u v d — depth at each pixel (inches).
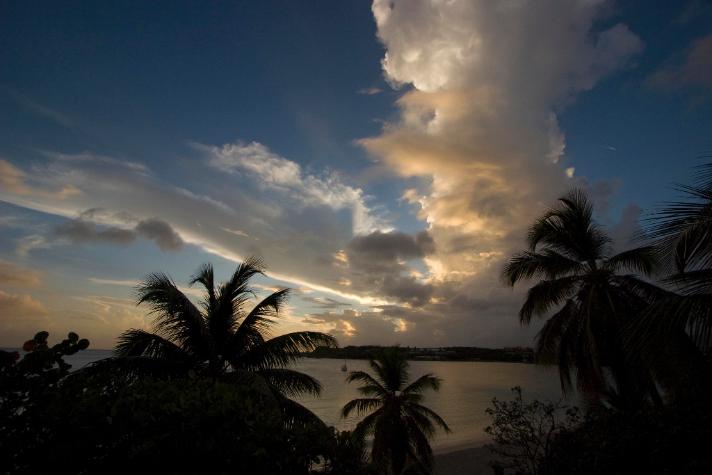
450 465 1124.5
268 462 125.0
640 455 315.9
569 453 370.6
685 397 358.9
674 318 288.4
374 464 142.9
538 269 550.9
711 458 279.7
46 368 126.6
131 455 114.7
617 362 473.4
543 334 546.9
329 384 3838.6
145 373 406.0
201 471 120.2
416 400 875.4
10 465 111.8
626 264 496.7
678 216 257.3
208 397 134.4
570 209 543.5
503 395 3154.5
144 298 433.7
